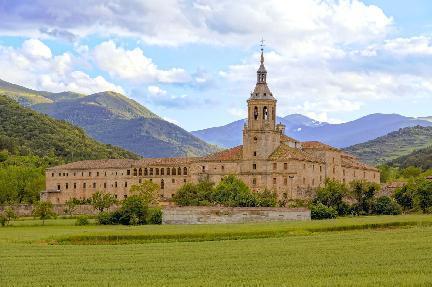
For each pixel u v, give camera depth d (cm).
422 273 9038
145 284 8600
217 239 14388
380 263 9975
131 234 14625
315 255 11088
